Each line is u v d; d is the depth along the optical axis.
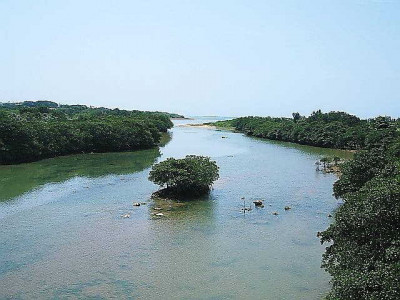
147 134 116.44
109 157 96.75
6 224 43.72
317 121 149.25
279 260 34.31
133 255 35.41
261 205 51.94
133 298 27.89
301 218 46.56
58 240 38.94
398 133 101.50
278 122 172.38
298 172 77.25
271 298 27.77
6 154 84.06
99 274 31.62
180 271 32.19
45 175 72.00
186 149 115.56
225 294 28.41
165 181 55.34
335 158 86.06
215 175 59.44
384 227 21.39
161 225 43.78
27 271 32.12
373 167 45.59
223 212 49.00
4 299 27.72
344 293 19.72
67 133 101.62
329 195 57.94
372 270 20.31
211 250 36.62
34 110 153.38
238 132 193.00
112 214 47.81
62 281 30.42
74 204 52.25
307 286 29.53
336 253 24.00
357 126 127.75
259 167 83.19
